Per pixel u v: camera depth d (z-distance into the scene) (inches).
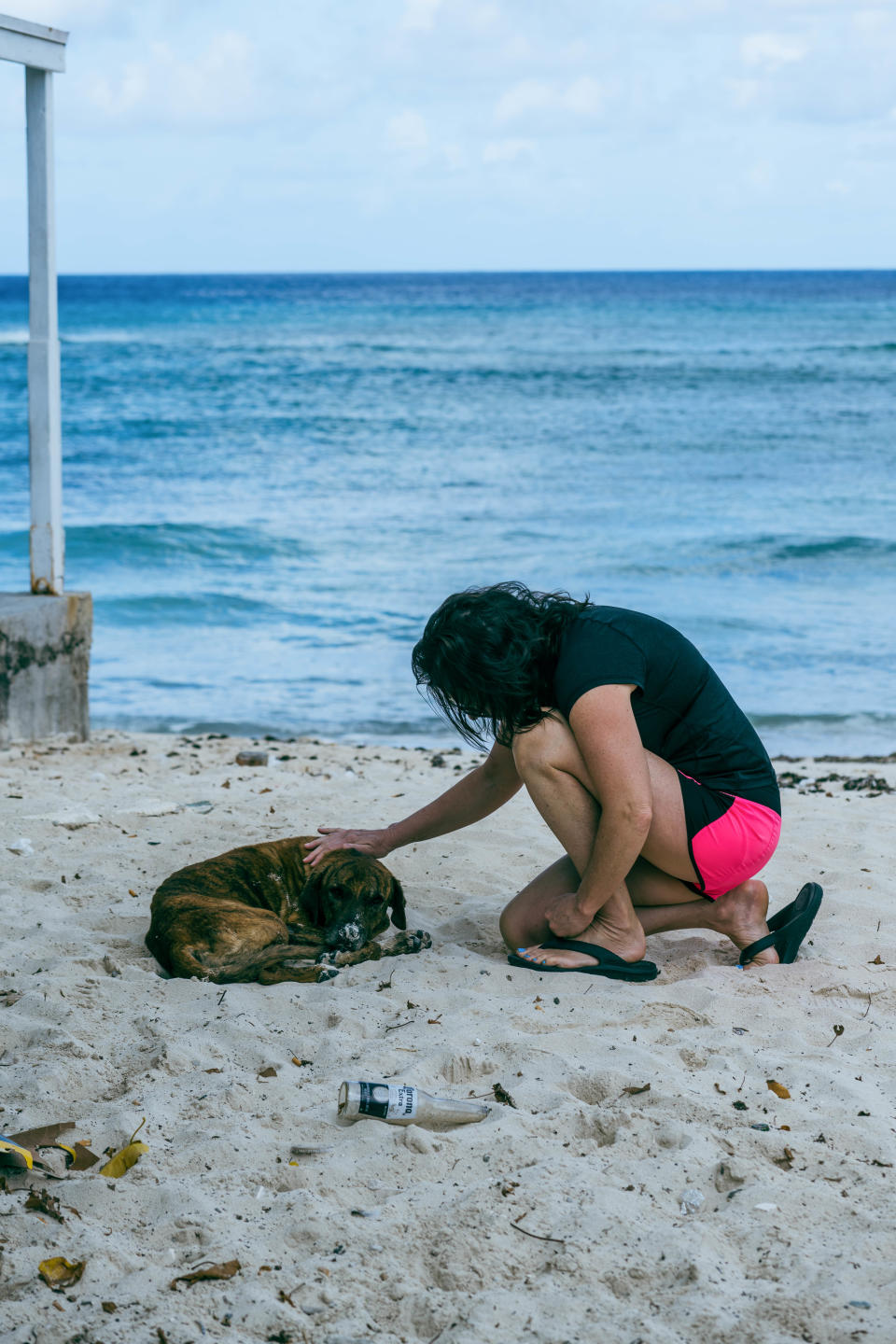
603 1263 91.2
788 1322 83.8
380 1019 140.7
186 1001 146.8
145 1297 87.6
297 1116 115.4
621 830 141.0
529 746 145.9
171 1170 106.7
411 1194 102.0
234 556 697.6
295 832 227.3
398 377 1889.8
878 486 962.1
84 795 256.2
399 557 700.7
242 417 1400.1
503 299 5226.4
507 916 162.1
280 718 419.8
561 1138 112.0
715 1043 132.6
